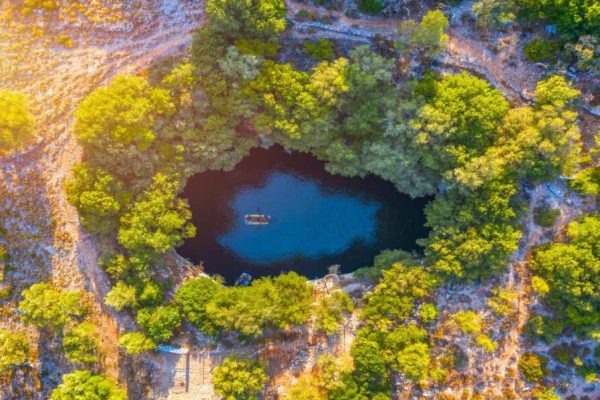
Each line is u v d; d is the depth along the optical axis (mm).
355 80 60438
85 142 60094
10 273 66625
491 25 62750
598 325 62594
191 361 68188
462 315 65250
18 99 60406
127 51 64812
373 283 69062
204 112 63688
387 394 65688
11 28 64250
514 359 67000
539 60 62844
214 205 71500
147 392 68000
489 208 61844
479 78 64375
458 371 67500
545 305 66000
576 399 66062
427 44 61406
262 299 64562
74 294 65000
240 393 64312
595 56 59906
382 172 64688
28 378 67562
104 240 66188
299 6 63906
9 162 65250
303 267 72562
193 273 69688
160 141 64188
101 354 67250
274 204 72250
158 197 63594
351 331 68938
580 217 64875
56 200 65812
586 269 60438
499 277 67062
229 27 59219
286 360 68938
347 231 72625
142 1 64312
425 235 71375
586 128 63969
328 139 64875
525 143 59625
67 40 64562
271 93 61781
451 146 61219
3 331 65375
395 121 61844
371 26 64125
